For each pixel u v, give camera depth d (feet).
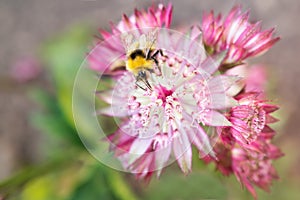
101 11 1.01
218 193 0.76
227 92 0.57
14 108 1.00
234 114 0.57
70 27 1.01
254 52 0.61
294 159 0.89
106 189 0.78
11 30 1.02
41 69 0.99
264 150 0.59
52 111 0.80
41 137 0.98
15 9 1.03
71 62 0.79
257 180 0.62
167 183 0.77
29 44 1.02
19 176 0.67
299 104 0.95
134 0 0.99
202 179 0.76
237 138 0.57
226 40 0.61
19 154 0.98
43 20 1.03
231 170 0.61
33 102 0.99
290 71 0.97
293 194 0.84
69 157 0.75
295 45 0.98
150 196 0.78
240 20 0.61
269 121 0.59
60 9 1.03
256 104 0.57
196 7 0.99
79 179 0.82
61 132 0.77
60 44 0.83
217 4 0.99
